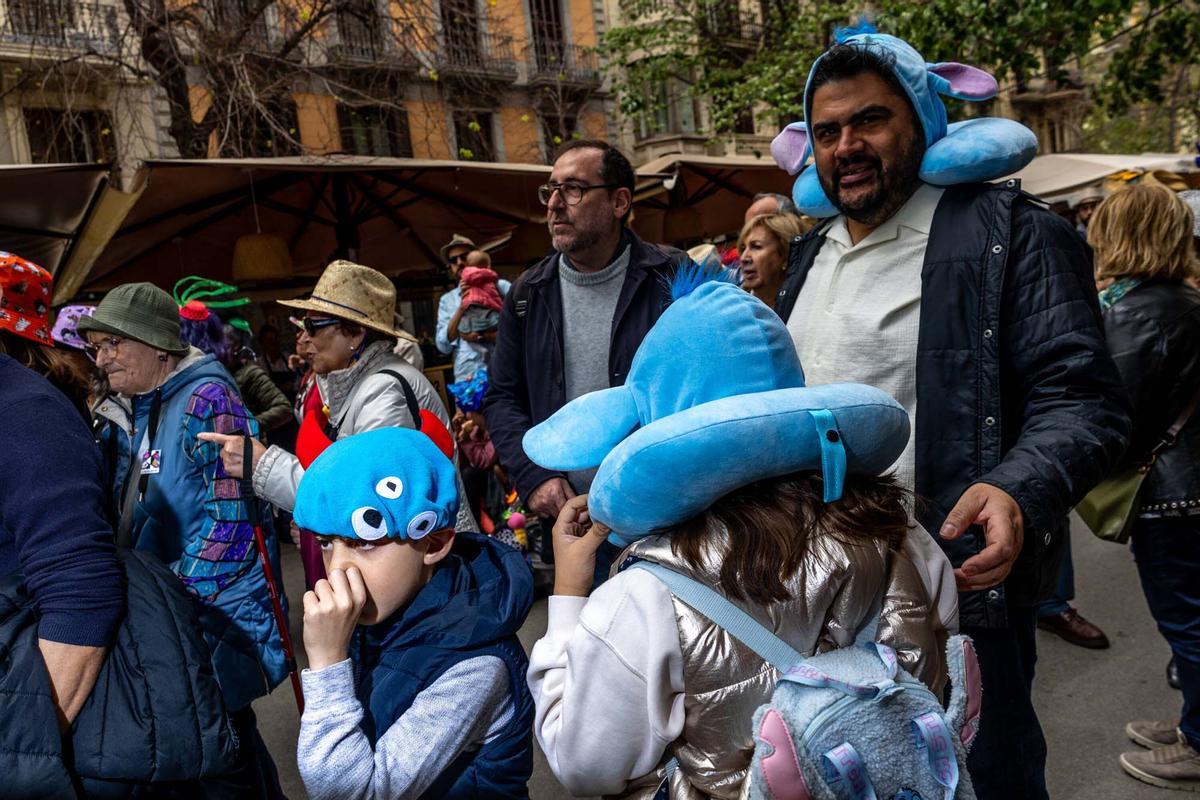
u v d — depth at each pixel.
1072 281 1.59
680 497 1.03
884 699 0.97
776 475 1.07
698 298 1.13
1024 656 1.75
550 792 2.96
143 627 1.59
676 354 1.11
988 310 1.62
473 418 4.89
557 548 1.35
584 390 2.75
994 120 1.72
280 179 6.63
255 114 9.37
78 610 1.46
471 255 6.17
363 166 6.13
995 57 8.80
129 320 2.19
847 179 1.76
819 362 1.87
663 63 16.45
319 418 2.88
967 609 1.61
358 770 1.29
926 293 1.70
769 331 1.10
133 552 1.76
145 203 6.20
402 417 2.66
